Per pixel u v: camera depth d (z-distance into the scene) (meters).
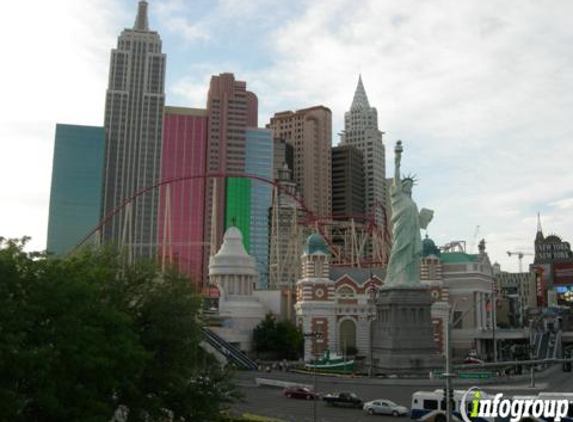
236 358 168.62
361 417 96.56
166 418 74.25
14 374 52.28
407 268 173.50
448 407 63.44
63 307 59.03
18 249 60.59
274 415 97.25
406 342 166.12
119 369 62.97
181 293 77.06
